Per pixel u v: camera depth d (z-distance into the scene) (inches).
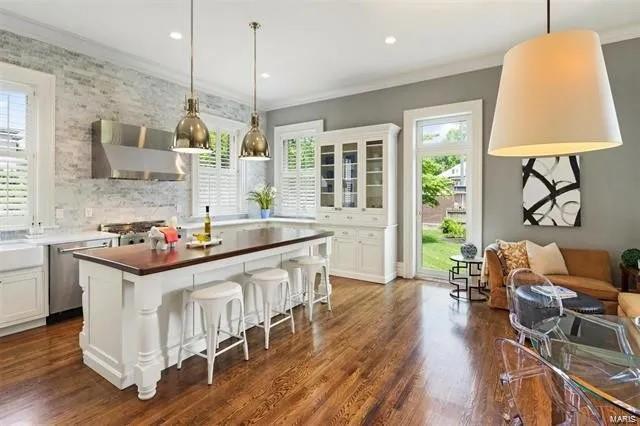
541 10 129.4
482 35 149.2
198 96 213.6
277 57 172.9
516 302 98.6
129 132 168.2
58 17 134.3
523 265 152.1
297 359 106.0
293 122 251.3
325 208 218.2
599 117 44.6
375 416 78.5
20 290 123.9
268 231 155.3
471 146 185.8
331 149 216.8
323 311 150.0
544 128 45.6
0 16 130.9
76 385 89.7
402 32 146.4
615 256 149.4
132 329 89.9
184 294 102.6
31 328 127.9
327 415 78.8
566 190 158.4
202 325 111.0
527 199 167.5
